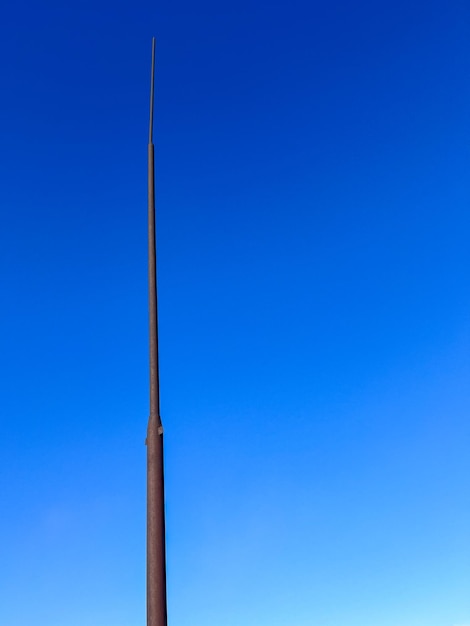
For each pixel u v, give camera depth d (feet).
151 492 34.01
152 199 43.11
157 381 37.06
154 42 46.85
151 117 45.39
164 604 32.07
